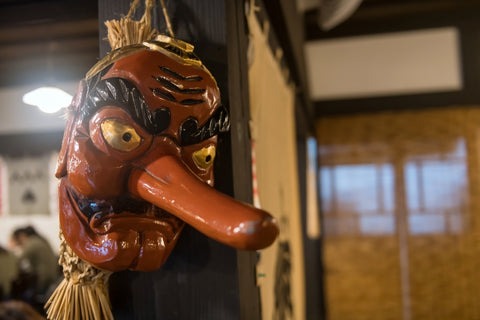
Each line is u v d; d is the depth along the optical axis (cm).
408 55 476
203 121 71
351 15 459
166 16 84
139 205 70
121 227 69
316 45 493
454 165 466
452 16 462
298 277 256
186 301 85
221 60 85
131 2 92
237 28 96
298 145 443
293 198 236
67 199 72
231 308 83
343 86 489
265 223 56
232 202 60
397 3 436
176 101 67
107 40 93
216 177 85
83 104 68
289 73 223
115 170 66
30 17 153
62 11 152
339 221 485
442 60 470
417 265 468
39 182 552
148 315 87
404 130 477
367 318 473
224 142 85
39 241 496
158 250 72
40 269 487
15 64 482
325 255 484
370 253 478
